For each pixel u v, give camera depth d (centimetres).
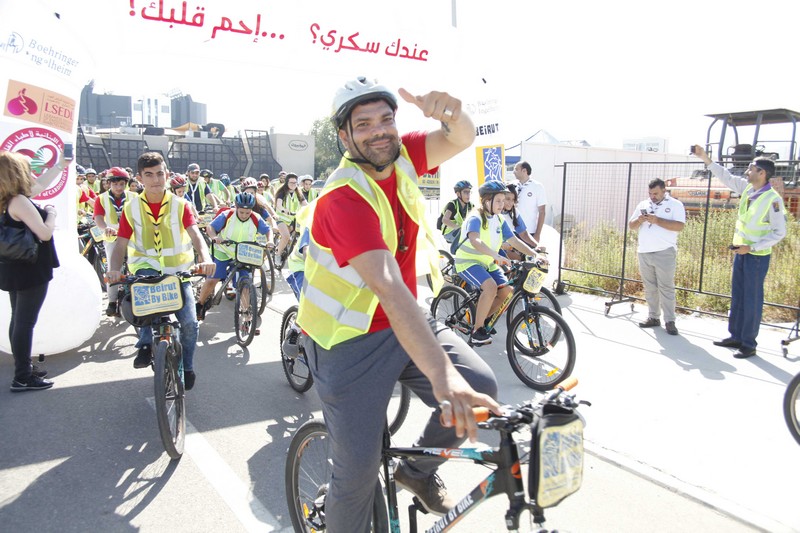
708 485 356
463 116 233
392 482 243
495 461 192
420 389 243
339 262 203
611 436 420
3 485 361
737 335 616
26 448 409
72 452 404
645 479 367
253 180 1052
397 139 221
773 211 564
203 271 435
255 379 550
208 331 717
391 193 229
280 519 329
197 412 473
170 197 477
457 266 575
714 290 827
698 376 537
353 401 224
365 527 233
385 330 228
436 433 241
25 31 555
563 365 569
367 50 728
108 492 355
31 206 473
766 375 540
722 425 437
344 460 224
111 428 442
